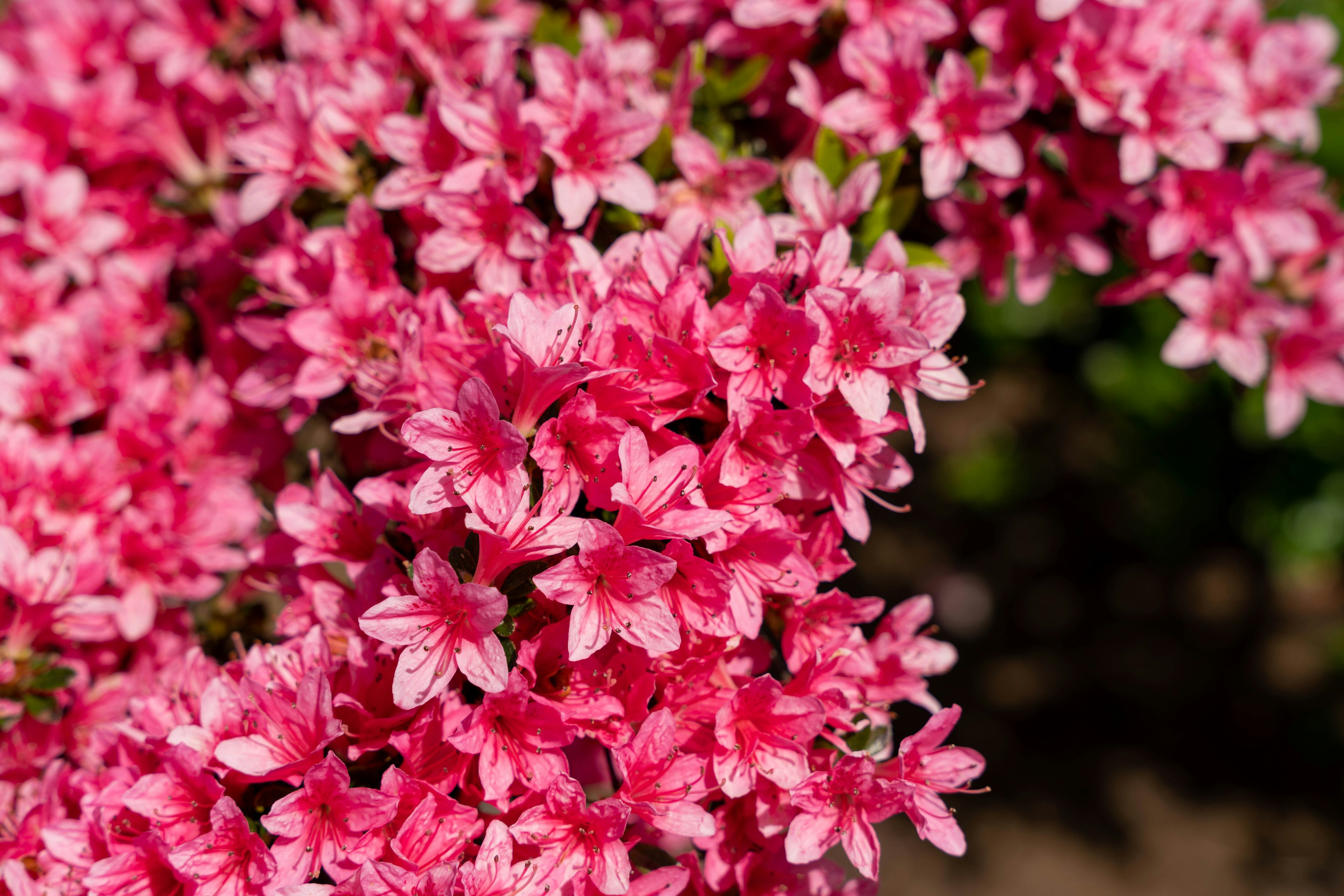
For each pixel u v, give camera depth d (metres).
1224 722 1.88
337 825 0.65
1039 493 1.85
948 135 0.75
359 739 0.66
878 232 0.75
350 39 0.80
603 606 0.65
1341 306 0.82
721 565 0.67
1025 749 1.84
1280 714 1.86
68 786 0.71
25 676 0.74
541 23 0.81
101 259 0.84
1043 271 0.79
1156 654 1.96
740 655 0.69
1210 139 0.77
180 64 0.85
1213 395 1.30
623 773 0.65
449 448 0.64
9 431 0.78
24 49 0.88
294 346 0.76
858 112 0.75
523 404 0.65
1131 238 0.80
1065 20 0.75
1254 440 1.23
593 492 0.66
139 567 0.78
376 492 0.69
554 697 0.66
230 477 0.80
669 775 0.66
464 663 0.64
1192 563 1.99
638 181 0.72
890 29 0.76
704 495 0.67
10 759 0.74
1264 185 0.80
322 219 0.77
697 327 0.67
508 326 0.65
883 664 0.71
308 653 0.68
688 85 0.75
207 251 0.82
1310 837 1.72
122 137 0.85
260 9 0.84
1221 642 1.96
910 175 0.77
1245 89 0.80
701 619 0.66
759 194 0.76
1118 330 1.40
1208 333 0.80
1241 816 1.75
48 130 0.84
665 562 0.64
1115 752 1.84
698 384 0.67
